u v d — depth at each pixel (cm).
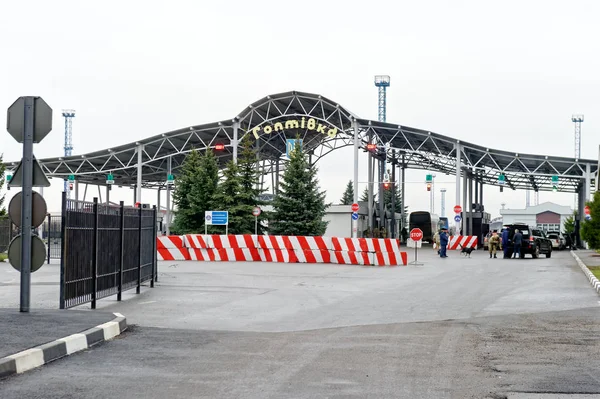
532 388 717
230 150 6962
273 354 927
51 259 3462
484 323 1273
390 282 2305
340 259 3500
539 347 993
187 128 6156
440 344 1020
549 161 6028
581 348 984
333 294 1866
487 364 857
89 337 979
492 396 681
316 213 5709
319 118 5938
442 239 4481
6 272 2641
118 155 6731
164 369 816
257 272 2764
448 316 1385
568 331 1164
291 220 5666
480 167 6341
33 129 1205
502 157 6350
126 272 1677
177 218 5816
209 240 3722
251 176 5638
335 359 890
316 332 1154
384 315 1402
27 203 1202
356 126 5941
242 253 3688
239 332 1148
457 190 6059
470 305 1594
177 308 1502
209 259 3719
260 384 733
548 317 1365
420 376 780
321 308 1530
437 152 6888
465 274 2738
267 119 6062
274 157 7306
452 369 823
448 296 1816
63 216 1275
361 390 705
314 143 7194
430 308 1532
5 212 3878
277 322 1288
